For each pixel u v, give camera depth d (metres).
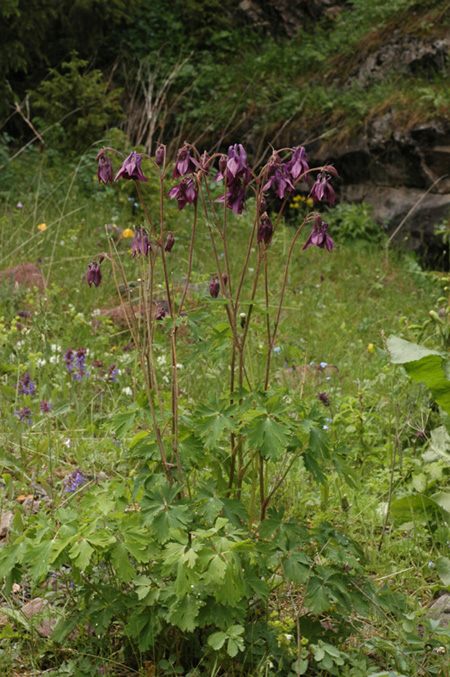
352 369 5.76
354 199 11.09
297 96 12.41
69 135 11.72
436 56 11.37
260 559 2.35
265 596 2.32
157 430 2.40
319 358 6.00
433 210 10.15
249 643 2.36
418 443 4.16
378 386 5.17
